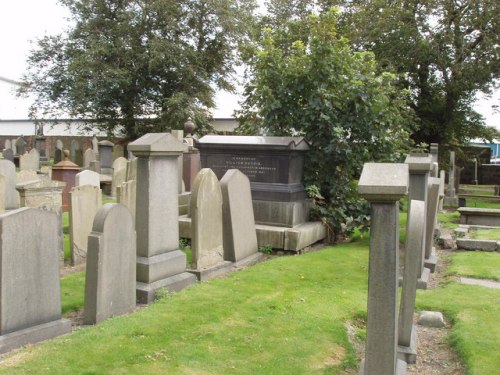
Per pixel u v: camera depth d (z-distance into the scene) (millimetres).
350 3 25172
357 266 8094
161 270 6355
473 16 22000
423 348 5020
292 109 10797
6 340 4367
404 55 23391
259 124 12203
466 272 7938
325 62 10281
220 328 5035
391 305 3441
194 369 4105
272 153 9625
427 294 6668
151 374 3959
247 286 6598
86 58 27672
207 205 7320
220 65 32125
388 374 3469
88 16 29812
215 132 30938
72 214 7977
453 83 23625
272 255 9031
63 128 47562
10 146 32875
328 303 6047
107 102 30344
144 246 6262
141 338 4656
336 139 10039
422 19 23266
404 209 14391
